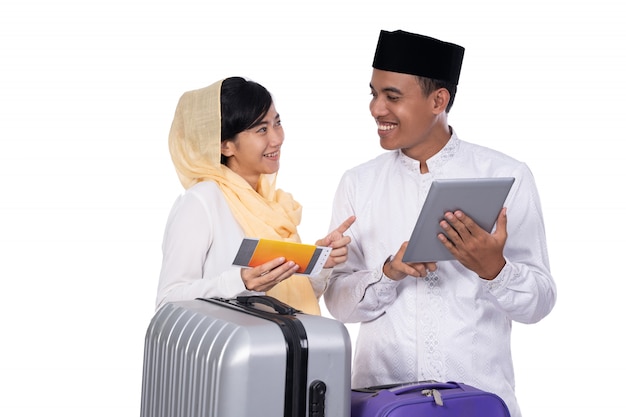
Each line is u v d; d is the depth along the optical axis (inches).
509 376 107.4
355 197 112.5
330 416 82.8
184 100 108.8
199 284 97.7
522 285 98.7
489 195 91.5
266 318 85.4
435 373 104.3
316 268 93.0
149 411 98.4
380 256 109.1
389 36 104.6
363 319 108.1
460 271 105.1
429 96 104.9
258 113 104.8
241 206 105.2
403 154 110.3
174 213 104.7
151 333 97.6
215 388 81.1
